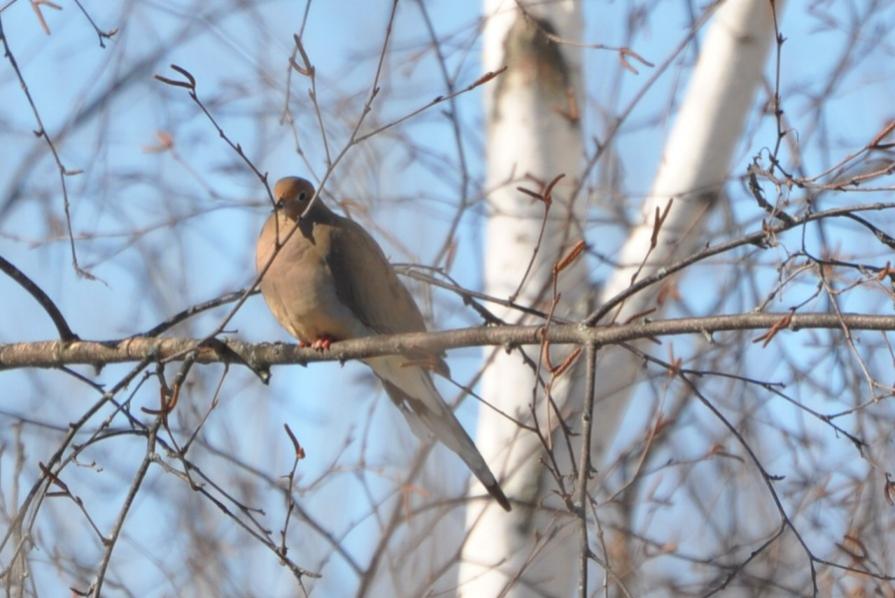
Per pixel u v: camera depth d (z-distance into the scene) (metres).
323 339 10.68
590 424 7.98
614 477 12.59
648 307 11.05
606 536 11.88
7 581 8.34
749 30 11.50
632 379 10.93
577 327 8.56
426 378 10.38
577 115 11.79
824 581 11.34
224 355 9.77
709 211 11.47
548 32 11.99
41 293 9.71
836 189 8.21
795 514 11.91
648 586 11.67
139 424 8.82
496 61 12.10
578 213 11.89
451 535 12.47
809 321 8.16
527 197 11.70
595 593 9.21
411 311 11.29
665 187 11.47
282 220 11.12
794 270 8.73
